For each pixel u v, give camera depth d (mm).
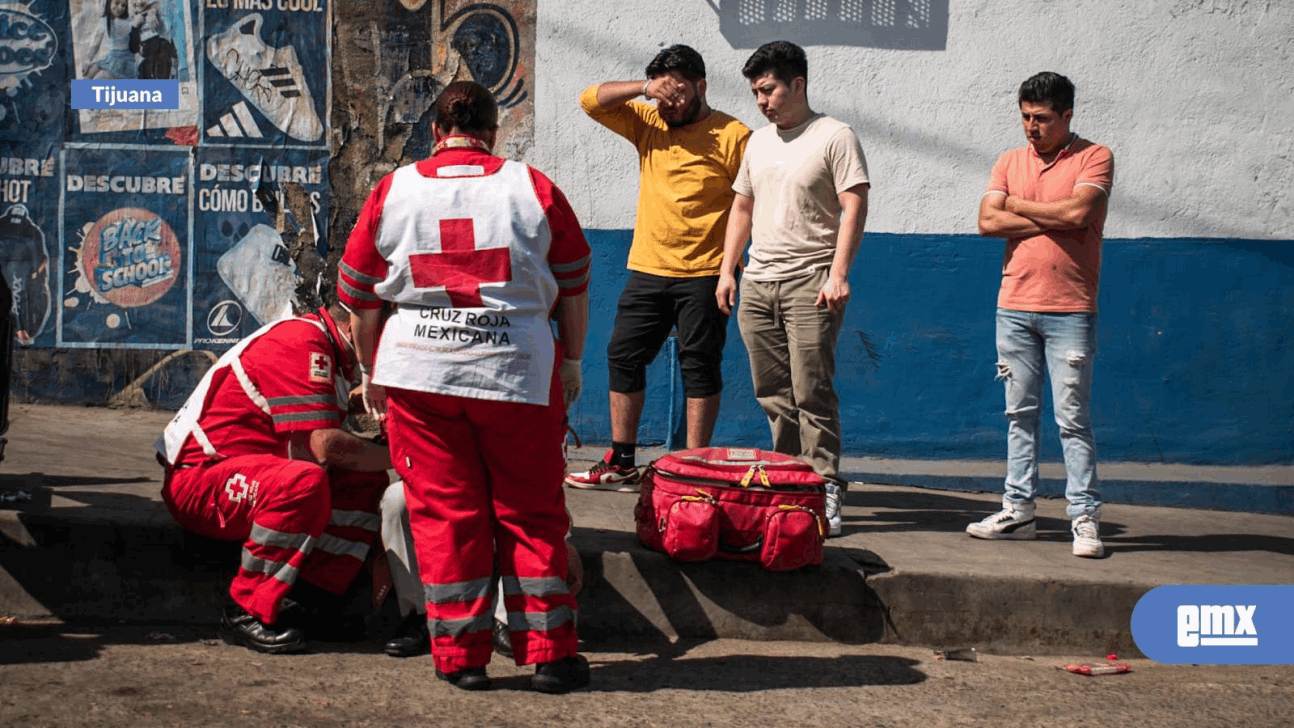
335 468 4070
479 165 3623
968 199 6578
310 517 3859
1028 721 3596
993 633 4422
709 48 6512
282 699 3473
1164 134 6582
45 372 6617
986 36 6516
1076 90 6555
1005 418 6668
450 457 3613
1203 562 4953
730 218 5203
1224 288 6652
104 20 6527
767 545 4188
